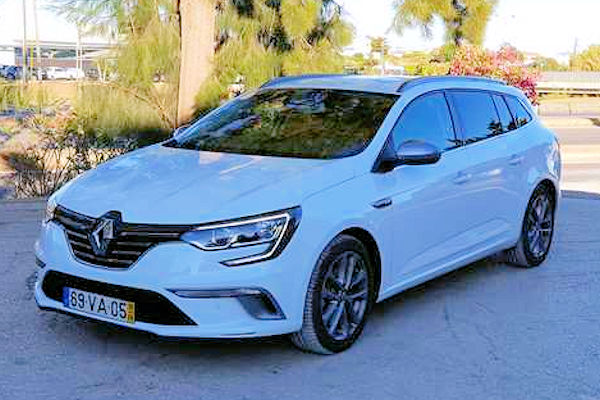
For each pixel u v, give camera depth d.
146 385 4.51
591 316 5.89
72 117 11.45
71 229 4.80
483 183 6.37
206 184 4.83
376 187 5.25
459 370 4.84
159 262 4.46
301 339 4.86
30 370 4.68
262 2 11.02
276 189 4.75
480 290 6.52
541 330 5.57
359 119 5.69
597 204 10.64
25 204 9.63
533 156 7.09
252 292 4.50
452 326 5.62
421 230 5.68
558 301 6.25
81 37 11.79
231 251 4.47
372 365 4.88
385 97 5.91
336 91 6.13
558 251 7.91
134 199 4.71
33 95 11.73
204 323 4.47
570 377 4.77
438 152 5.48
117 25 11.44
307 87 6.30
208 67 10.91
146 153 5.72
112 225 4.58
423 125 5.95
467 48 15.69
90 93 11.28
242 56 11.00
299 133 5.67
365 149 5.37
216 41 11.50
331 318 4.95
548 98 39.44
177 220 4.50
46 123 11.60
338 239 4.93
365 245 5.21
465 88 6.60
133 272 4.50
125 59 11.14
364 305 5.20
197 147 5.81
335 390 4.51
